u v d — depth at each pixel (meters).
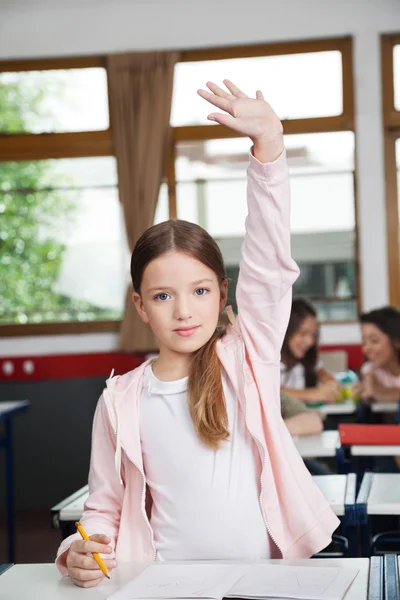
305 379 4.05
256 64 5.43
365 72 5.33
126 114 5.38
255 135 1.24
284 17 5.36
